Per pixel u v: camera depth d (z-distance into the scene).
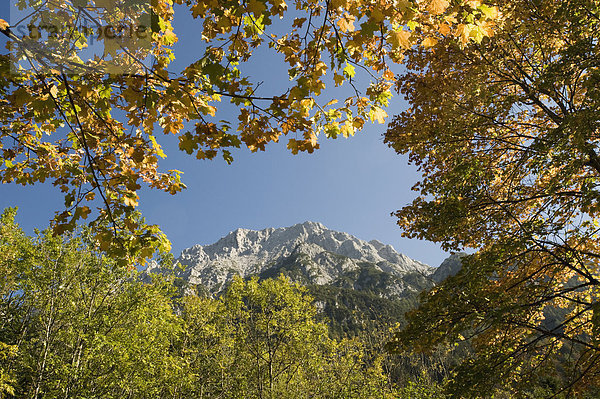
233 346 18.14
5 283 12.68
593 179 5.95
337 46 2.70
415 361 24.66
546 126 7.91
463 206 6.97
